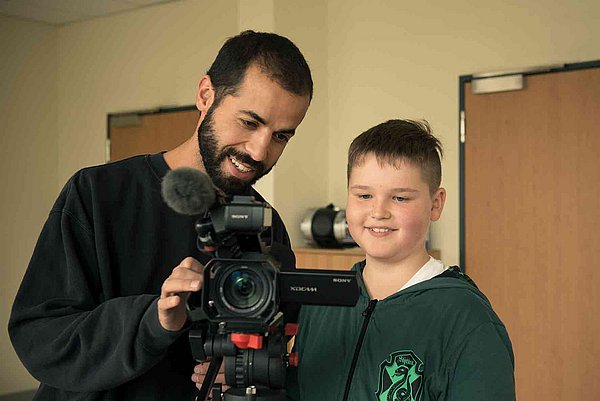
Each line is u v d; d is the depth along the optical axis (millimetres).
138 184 1482
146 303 1239
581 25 3662
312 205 4469
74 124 5777
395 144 1358
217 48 4906
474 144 3973
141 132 5324
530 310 3787
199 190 1035
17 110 5594
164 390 1422
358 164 1390
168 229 1482
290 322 1244
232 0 4816
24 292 1393
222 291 1086
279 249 1268
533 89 3777
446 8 4102
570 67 3672
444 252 4082
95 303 1426
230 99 1343
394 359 1313
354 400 1329
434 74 4148
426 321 1315
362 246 1402
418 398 1271
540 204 3758
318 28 4523
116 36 5504
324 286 1100
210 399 1186
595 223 3594
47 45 5801
